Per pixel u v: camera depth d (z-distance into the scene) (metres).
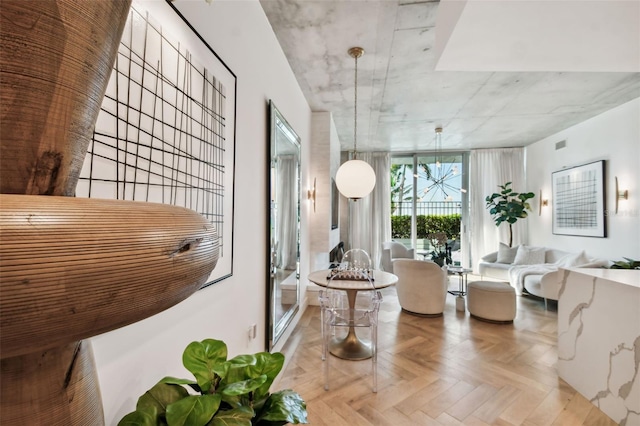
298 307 3.49
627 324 1.75
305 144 3.86
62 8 0.29
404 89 3.55
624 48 1.99
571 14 1.69
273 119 2.30
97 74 0.35
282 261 2.80
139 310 0.33
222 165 1.45
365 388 2.11
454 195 6.75
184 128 1.11
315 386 2.14
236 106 1.66
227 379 0.83
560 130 5.07
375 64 2.96
